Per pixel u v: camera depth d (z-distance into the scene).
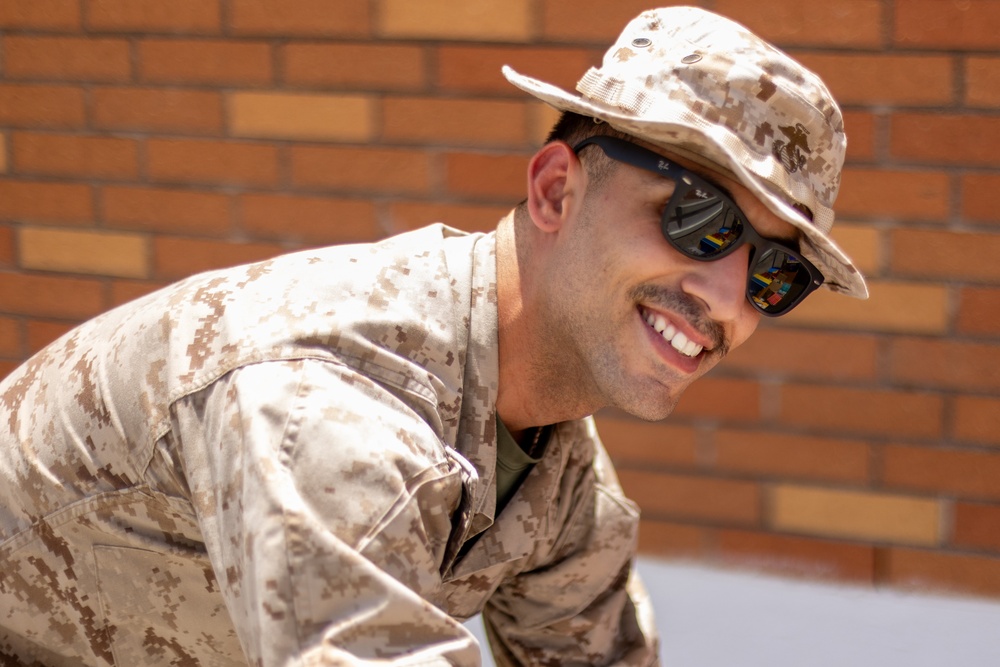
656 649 1.78
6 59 2.94
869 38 2.45
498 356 1.44
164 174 2.90
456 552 1.34
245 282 1.37
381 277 1.38
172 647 1.45
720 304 1.35
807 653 2.47
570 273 1.40
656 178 1.35
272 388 1.22
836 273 1.40
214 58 2.81
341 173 2.79
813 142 1.36
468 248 1.48
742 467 2.69
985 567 2.58
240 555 1.16
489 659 2.51
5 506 1.45
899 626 2.54
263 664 1.11
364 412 1.22
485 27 2.64
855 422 2.61
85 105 2.92
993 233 2.46
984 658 2.44
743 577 2.71
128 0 2.84
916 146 2.47
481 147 2.70
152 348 1.35
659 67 1.37
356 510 1.17
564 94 1.33
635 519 1.73
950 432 2.56
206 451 1.25
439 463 1.28
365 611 1.13
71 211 2.97
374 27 2.71
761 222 1.35
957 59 2.42
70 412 1.41
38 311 3.04
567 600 1.70
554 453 1.56
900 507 2.62
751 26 2.50
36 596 1.45
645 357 1.40
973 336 2.52
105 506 1.38
